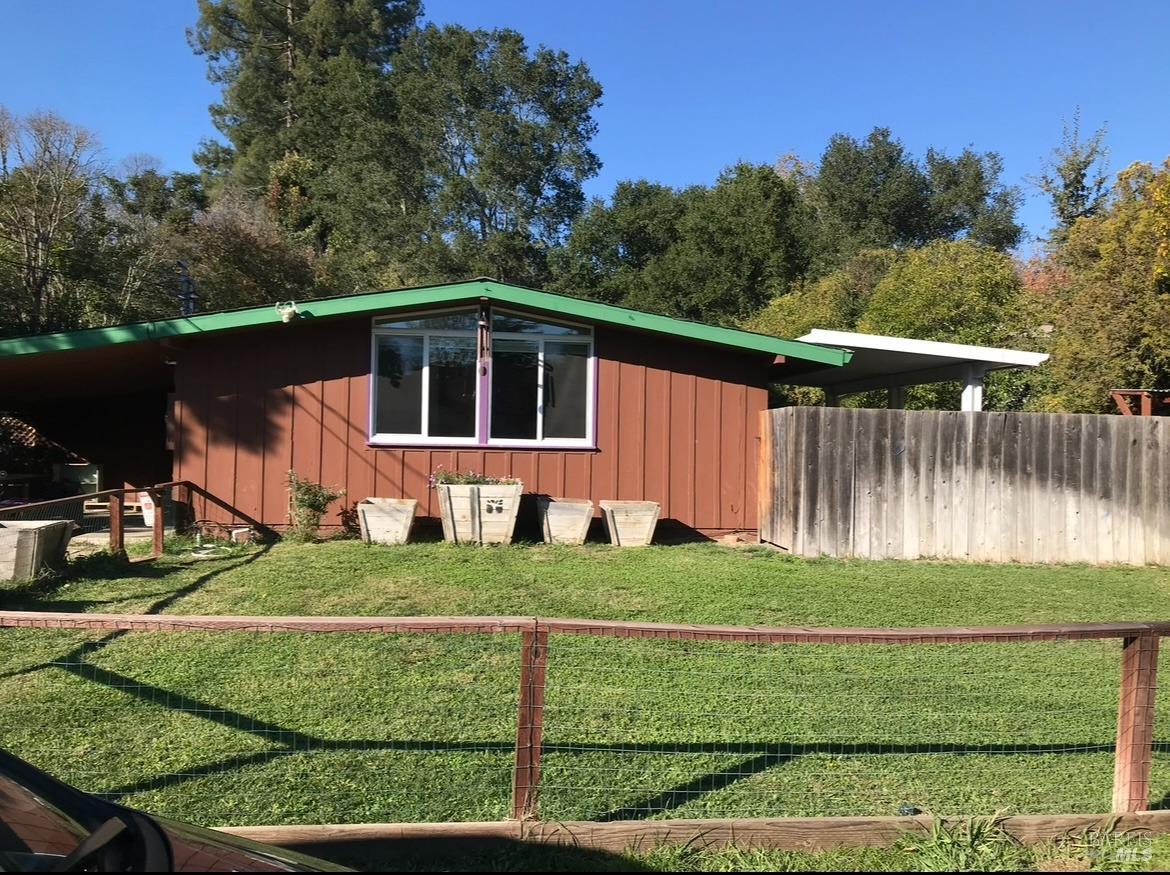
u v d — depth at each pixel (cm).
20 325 1825
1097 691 490
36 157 1897
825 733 420
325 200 3859
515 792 311
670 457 1055
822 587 751
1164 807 352
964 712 453
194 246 2197
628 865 296
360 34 4622
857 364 1254
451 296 988
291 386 1004
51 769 359
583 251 3953
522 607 655
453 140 4153
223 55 4850
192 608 636
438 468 1021
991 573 857
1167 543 950
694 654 538
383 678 478
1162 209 1333
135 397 1543
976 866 299
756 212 3306
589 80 4197
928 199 3969
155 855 191
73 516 1099
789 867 298
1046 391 1611
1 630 558
